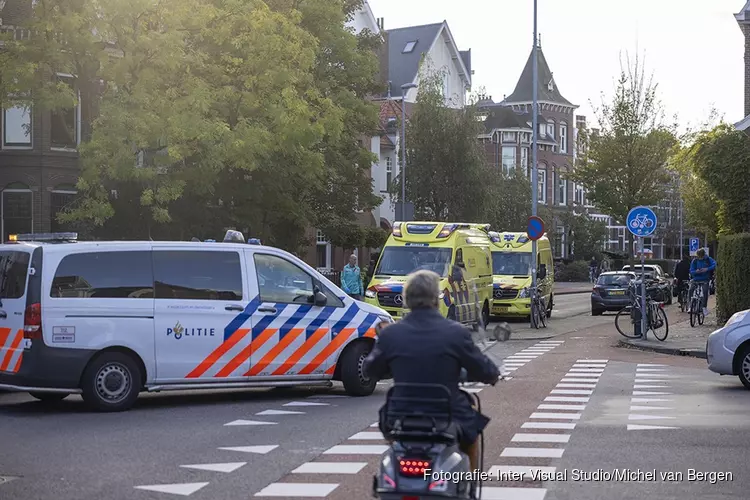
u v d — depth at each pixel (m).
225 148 26.77
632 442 11.78
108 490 9.27
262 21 27.91
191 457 10.88
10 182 35.97
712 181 35.50
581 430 12.64
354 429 12.80
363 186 42.75
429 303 6.93
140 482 9.62
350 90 39.28
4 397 16.53
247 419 13.71
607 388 17.09
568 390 16.80
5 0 33.50
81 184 25.91
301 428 12.89
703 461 10.66
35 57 26.06
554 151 99.69
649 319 26.78
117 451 11.25
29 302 14.10
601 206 53.72
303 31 29.12
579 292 68.69
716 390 16.80
